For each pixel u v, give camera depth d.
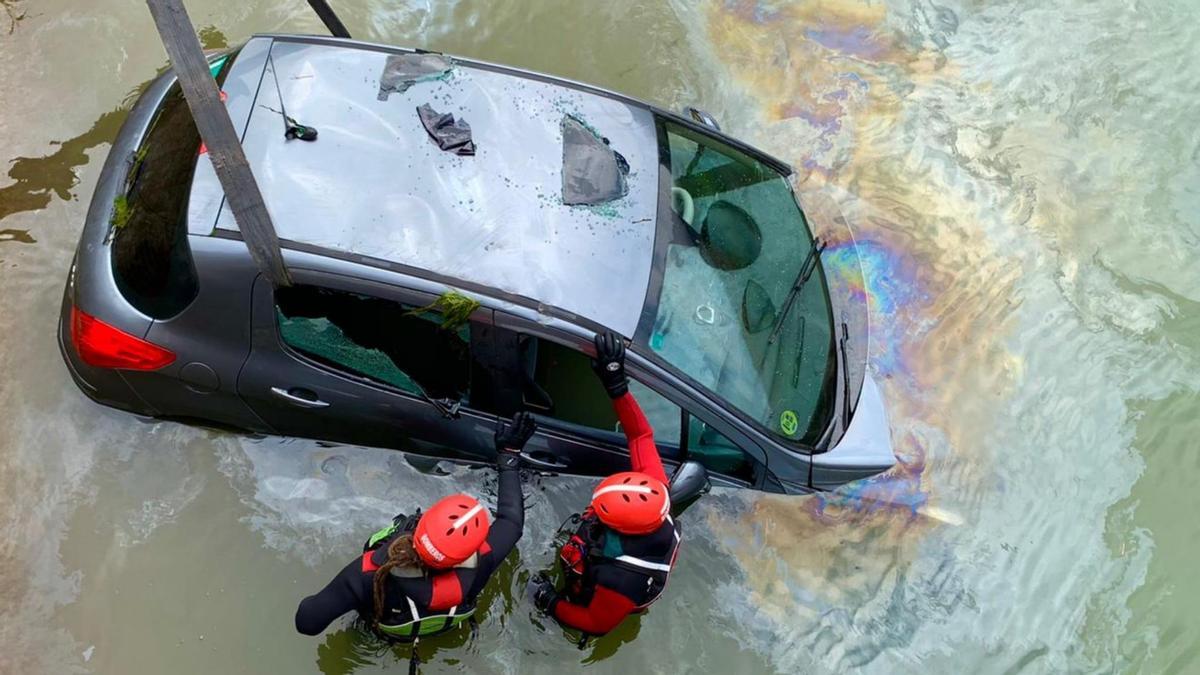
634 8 6.13
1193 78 6.41
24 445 3.97
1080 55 6.47
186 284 3.44
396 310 3.41
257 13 5.59
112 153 3.89
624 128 4.03
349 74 3.80
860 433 3.96
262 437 4.09
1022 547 4.41
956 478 4.59
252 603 3.77
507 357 3.52
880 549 4.30
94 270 3.60
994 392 4.92
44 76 5.21
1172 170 5.95
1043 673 4.07
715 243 3.93
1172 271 5.51
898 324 5.11
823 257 4.47
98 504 3.88
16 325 4.29
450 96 3.84
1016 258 5.45
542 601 3.68
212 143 2.79
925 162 5.77
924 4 6.62
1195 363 5.15
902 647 4.06
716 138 4.35
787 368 3.90
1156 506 4.61
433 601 3.16
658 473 3.52
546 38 5.88
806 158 5.68
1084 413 4.89
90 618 3.65
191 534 3.88
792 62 6.12
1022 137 6.00
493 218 3.51
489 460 4.04
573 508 4.14
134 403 3.92
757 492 4.32
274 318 3.48
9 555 3.74
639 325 3.51
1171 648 4.18
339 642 3.73
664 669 3.88
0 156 4.86
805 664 3.97
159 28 2.54
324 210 3.38
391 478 4.09
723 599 4.07
